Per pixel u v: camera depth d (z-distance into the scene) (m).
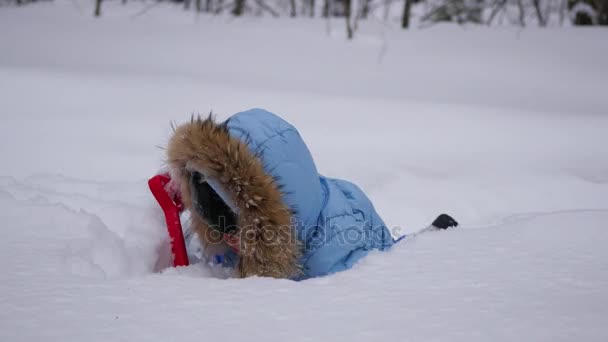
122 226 2.18
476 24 9.62
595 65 6.97
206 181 1.87
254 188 1.80
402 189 3.33
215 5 11.56
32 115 4.34
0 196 2.24
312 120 4.58
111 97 5.01
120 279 1.68
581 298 1.53
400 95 5.85
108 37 8.20
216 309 1.46
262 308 1.47
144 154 3.67
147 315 1.42
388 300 1.53
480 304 1.50
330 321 1.40
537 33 8.28
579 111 5.40
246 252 1.86
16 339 1.28
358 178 3.46
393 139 4.21
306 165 2.00
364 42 8.24
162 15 10.12
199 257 2.25
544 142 4.20
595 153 3.97
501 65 7.06
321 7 12.09
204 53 7.55
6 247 1.85
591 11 8.91
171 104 4.87
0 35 7.86
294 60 7.33
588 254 1.85
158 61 7.05
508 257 1.84
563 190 3.31
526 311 1.46
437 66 7.08
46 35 8.05
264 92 5.46
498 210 3.10
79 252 1.87
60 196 2.39
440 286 1.62
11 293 1.52
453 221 2.35
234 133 1.94
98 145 3.78
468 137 4.30
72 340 1.28
